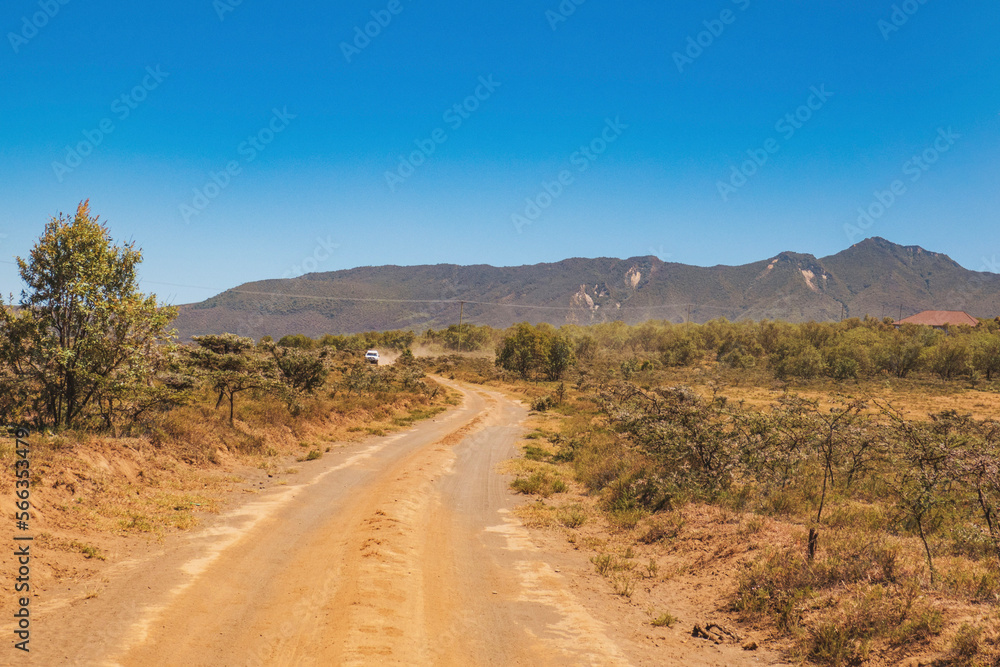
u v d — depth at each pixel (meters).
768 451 11.95
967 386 62.88
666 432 14.27
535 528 12.41
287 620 6.70
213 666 5.49
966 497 9.05
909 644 5.88
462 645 6.48
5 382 12.62
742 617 7.40
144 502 10.86
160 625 6.15
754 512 11.13
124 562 7.91
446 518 12.81
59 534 8.21
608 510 13.59
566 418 36.44
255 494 13.27
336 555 9.20
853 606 6.66
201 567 8.12
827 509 10.62
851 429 9.44
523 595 8.33
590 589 8.70
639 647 6.64
